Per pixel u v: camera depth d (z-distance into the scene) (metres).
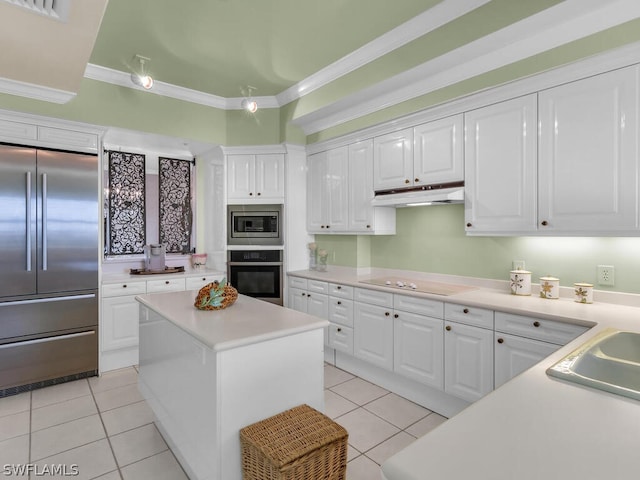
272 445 1.42
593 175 2.00
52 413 2.62
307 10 2.43
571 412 0.84
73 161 3.18
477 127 2.53
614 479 0.60
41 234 3.03
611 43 1.88
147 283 3.63
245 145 4.09
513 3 2.07
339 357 3.51
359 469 2.01
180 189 4.46
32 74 2.61
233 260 4.17
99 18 1.85
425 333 2.65
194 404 1.71
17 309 2.94
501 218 2.40
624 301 2.15
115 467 2.03
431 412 2.65
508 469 0.63
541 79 2.18
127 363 3.55
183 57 3.09
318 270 4.13
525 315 2.08
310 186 4.14
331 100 3.31
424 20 2.49
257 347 1.64
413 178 2.97
